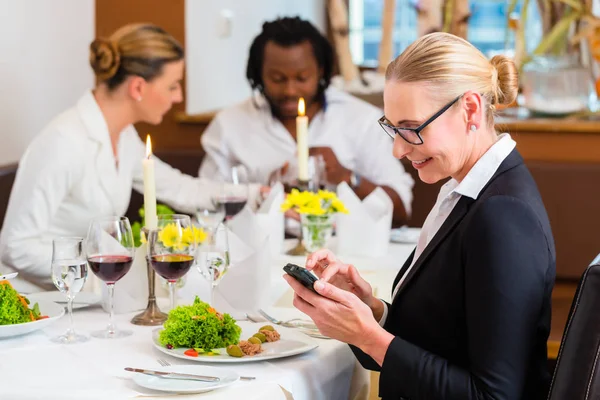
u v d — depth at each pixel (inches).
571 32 169.0
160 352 63.5
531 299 55.0
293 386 58.8
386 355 58.0
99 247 67.1
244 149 144.1
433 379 56.8
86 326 70.5
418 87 58.9
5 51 137.3
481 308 55.3
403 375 57.6
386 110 60.9
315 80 139.3
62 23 151.6
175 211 127.4
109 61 98.4
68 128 98.2
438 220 61.7
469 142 60.3
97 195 99.5
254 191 115.7
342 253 102.3
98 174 99.4
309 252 101.2
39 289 95.0
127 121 102.7
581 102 152.3
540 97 152.4
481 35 220.8
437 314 59.4
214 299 72.9
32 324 65.9
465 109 59.5
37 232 94.7
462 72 59.1
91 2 159.9
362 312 59.0
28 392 54.9
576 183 141.0
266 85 140.2
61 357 62.1
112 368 59.8
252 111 145.3
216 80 173.9
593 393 55.3
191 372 58.2
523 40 175.2
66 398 54.5
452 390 56.1
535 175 142.6
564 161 144.0
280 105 140.3
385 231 101.7
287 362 61.5
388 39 190.5
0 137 137.7
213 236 69.5
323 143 141.9
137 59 98.6
